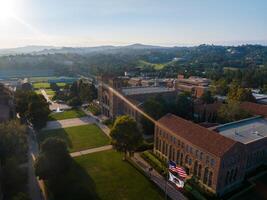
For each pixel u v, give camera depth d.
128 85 196.25
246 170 82.56
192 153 77.75
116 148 86.31
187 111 133.00
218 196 70.12
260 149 86.06
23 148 82.44
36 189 70.50
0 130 77.25
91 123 134.00
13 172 67.81
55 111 159.00
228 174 72.00
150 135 117.38
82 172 79.94
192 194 70.06
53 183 72.06
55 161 72.31
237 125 97.44
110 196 67.81
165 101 131.75
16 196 58.25
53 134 114.94
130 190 70.94
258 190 74.06
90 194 63.56
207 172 72.56
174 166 66.81
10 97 138.62
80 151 96.62
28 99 126.75
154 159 90.56
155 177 78.88
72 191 64.25
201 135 78.31
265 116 111.44
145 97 145.75
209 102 153.12
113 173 80.06
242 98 143.88
